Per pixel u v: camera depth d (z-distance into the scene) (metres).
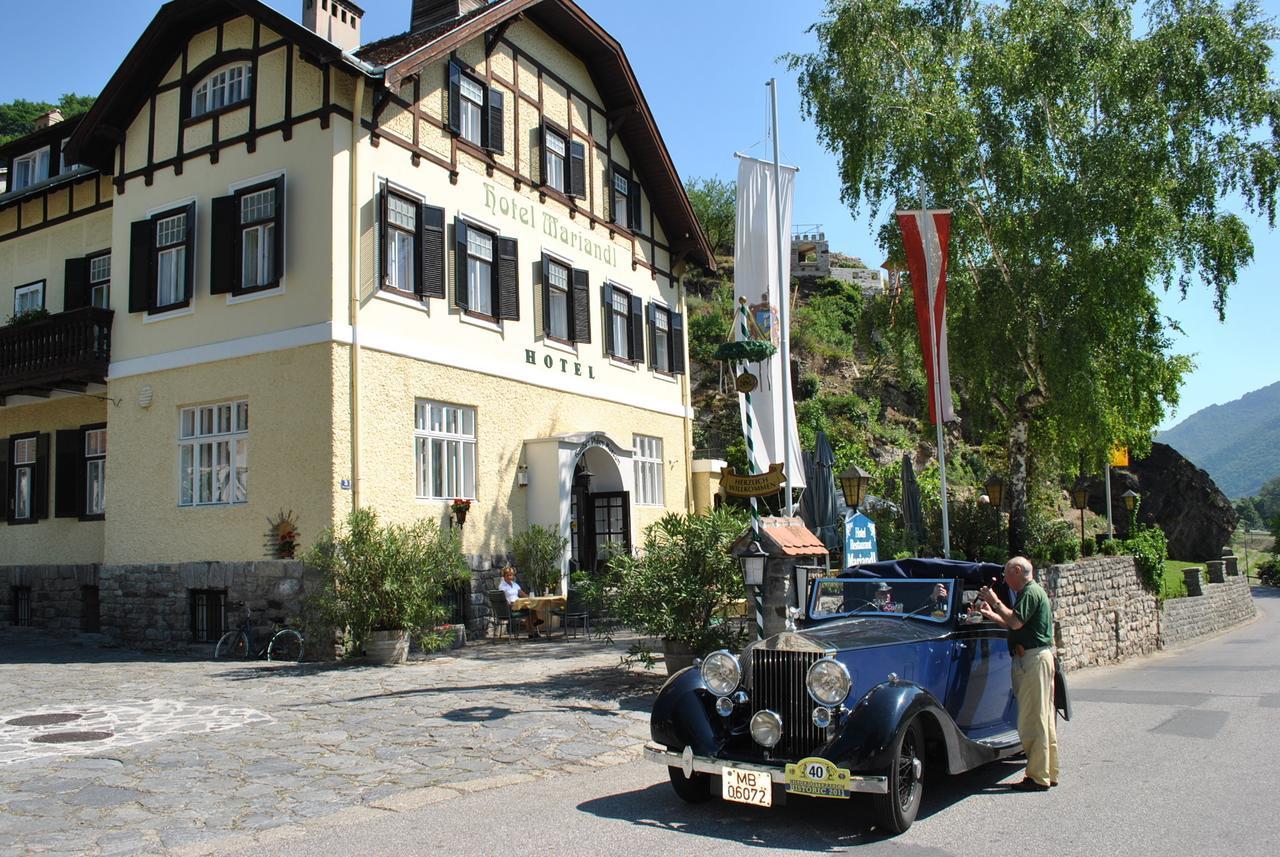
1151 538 22.58
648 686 11.09
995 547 17.66
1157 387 20.38
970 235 18.55
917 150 18.27
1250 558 87.31
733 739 6.42
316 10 16.23
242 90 15.54
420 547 13.39
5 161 21.80
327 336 13.85
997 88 18.45
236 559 14.44
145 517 15.61
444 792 6.84
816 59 19.78
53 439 18.38
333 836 5.85
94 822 6.08
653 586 10.77
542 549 16.84
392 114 15.30
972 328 18.64
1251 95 17.55
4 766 7.45
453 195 16.48
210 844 5.69
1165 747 8.89
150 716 9.41
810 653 6.25
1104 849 5.57
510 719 9.27
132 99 16.58
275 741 8.34
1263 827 6.02
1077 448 18.41
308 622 13.41
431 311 15.75
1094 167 17.58
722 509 11.18
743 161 20.14
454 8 18.94
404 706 9.88
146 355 15.92
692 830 5.98
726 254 48.16
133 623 15.44
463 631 14.96
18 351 17.38
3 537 19.00
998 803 6.68
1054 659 7.34
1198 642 25.77
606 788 7.05
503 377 17.33
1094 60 17.75
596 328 20.58
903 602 7.69
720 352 11.66
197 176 15.70
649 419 22.53
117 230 16.69
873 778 5.62
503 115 18.00
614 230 21.56
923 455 38.16
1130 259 17.02
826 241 52.09
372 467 14.26
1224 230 17.67
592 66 20.98
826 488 15.21
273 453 14.21
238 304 14.91
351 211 14.36
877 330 20.91
